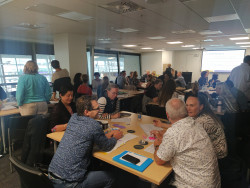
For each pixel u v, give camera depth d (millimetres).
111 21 3855
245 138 2254
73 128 1455
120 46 8531
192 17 3561
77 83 4625
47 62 6523
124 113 2701
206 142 1235
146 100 3951
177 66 11602
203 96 1678
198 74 10844
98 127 1452
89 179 1415
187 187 1217
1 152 2885
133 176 1780
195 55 10805
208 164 1198
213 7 2961
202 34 5547
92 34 5363
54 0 2549
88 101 1558
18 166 1021
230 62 9656
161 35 5625
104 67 9086
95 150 1552
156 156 1314
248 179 1892
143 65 11828
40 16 3342
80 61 5492
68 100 2104
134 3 2756
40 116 1941
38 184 1000
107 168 1845
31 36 5355
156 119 2441
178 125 1285
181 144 1215
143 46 8617
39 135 1840
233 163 1939
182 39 6551
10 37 5344
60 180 1342
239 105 2521
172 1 2678
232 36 5918
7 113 2676
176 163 1271
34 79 2574
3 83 5359
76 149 1368
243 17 3562
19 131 1882
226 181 1783
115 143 1613
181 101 1398
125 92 5309
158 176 1186
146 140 1742
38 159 1833
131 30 4879
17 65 5688
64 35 5145
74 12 3197
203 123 1572
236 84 3143
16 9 2887
